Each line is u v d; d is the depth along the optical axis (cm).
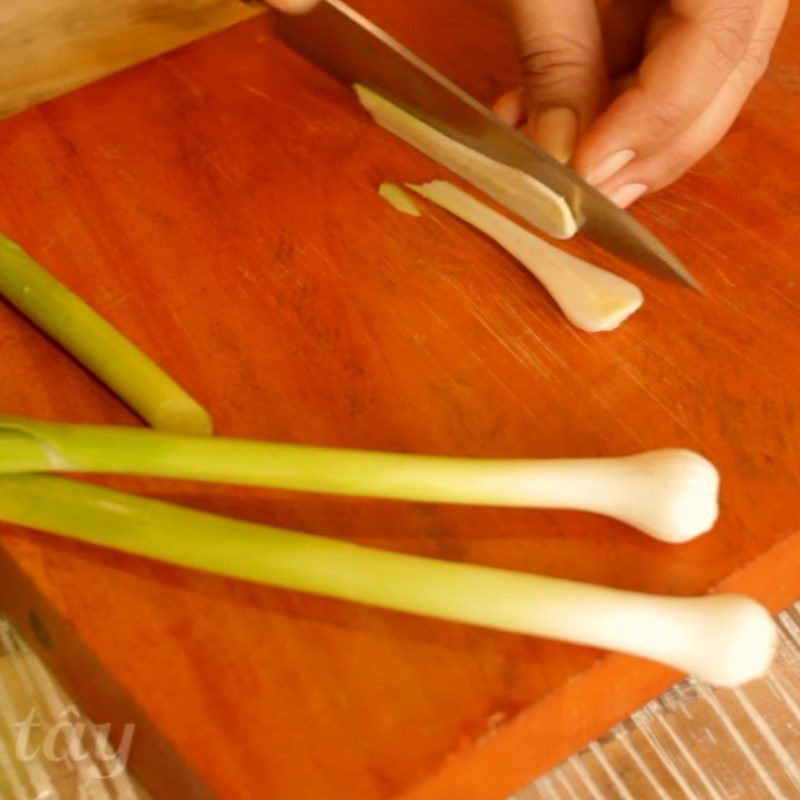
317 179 91
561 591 60
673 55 81
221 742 59
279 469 64
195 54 102
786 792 66
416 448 73
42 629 69
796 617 73
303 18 96
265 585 64
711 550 66
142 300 82
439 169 91
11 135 95
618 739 68
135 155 93
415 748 59
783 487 69
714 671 60
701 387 75
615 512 65
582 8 88
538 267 82
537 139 89
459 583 60
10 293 78
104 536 63
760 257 84
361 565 61
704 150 87
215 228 87
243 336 79
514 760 63
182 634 63
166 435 65
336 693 61
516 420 74
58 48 111
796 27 103
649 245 79
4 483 65
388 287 82
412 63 86
